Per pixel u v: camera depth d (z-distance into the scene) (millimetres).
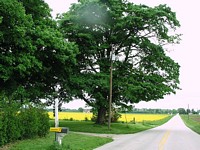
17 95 26094
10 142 17359
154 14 38750
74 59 29062
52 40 25938
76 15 38000
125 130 38688
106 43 40312
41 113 22188
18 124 18219
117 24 37969
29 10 26984
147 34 42062
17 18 20484
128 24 38344
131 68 41594
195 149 19688
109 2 38906
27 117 19703
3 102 17406
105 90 39031
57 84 36188
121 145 20953
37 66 25766
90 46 38375
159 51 41781
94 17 38438
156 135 32719
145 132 38344
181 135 33500
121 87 38500
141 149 18719
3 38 20766
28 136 20094
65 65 30328
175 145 21938
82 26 38531
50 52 27281
